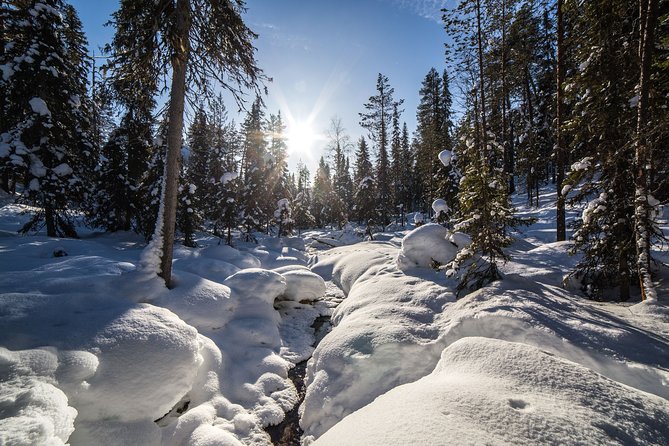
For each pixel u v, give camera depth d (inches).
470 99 735.1
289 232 1179.3
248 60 341.1
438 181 833.5
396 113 1317.7
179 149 317.4
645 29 252.2
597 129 307.6
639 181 249.3
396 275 418.3
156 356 203.0
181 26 293.6
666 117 217.5
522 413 120.8
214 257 601.6
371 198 1242.6
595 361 180.7
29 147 562.9
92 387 174.6
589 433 110.1
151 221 676.1
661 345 181.6
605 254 303.3
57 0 564.7
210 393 225.6
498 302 258.7
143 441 173.0
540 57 580.4
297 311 437.4
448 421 118.0
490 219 310.0
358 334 251.3
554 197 919.0
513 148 992.2
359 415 149.2
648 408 127.2
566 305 250.7
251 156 1165.1
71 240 560.1
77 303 238.8
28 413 131.6
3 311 209.2
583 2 324.2
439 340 237.6
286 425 211.6
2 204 868.6
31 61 508.4
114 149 721.0
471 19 578.6
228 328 315.0
